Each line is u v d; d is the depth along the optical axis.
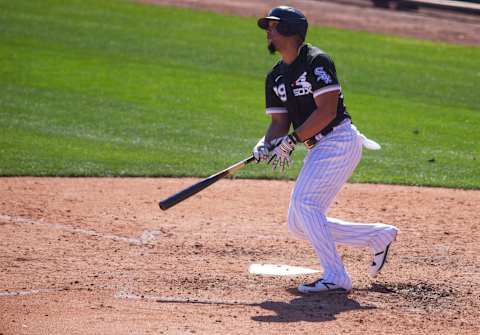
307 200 20.84
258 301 20.56
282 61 21.25
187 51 64.06
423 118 49.84
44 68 56.88
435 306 20.47
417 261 24.66
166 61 60.91
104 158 38.62
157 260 24.34
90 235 26.92
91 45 64.06
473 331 18.59
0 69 55.81
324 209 21.36
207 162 38.47
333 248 20.98
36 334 17.81
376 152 41.84
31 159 37.84
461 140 45.19
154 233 27.33
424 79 60.50
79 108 48.06
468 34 77.38
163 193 32.94
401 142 44.16
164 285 21.88
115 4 78.25
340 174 20.95
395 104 53.03
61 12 73.88
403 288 21.98
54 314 19.25
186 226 28.31
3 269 23.09
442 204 32.28
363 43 70.69
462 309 20.27
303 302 20.48
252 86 55.53
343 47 68.62
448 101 54.72
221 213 30.20
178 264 23.98
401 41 72.69
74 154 39.09
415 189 34.94
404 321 19.16
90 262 24.00
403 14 84.12
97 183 34.38
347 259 24.94
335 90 20.12
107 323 18.59
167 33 69.12
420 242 26.81
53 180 34.72
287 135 20.66
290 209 21.39
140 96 51.59
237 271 23.38
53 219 28.73
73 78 54.88
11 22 69.25
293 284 22.22
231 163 38.47
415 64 65.00
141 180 35.16
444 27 79.62
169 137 43.12
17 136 41.81
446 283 22.44
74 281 22.11
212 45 66.19
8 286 21.53
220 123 46.38
